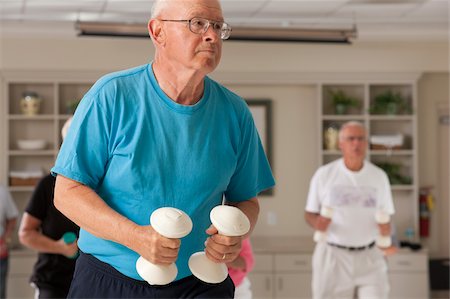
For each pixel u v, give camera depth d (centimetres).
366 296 555
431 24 792
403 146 860
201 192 208
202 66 193
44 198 433
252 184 235
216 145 212
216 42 194
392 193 861
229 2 666
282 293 773
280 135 850
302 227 852
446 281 838
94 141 200
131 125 201
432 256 875
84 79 795
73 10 698
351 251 554
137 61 798
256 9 700
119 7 684
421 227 861
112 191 203
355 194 554
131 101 202
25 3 664
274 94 848
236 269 353
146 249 185
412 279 790
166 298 210
